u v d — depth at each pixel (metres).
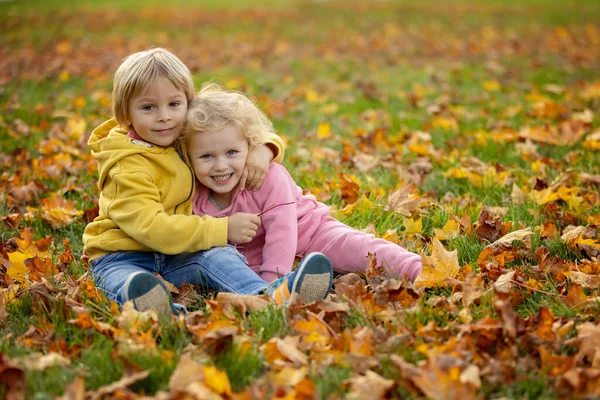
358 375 2.12
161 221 2.76
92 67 9.32
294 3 20.89
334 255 3.05
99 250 2.94
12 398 1.98
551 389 2.03
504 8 18.16
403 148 5.14
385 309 2.54
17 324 2.56
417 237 3.38
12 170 4.68
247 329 2.45
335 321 2.48
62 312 2.56
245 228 2.83
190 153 2.93
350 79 8.63
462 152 4.96
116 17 16.16
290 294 2.56
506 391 2.03
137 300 2.45
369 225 3.44
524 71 8.81
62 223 3.75
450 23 15.15
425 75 8.67
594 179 4.09
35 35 12.53
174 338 2.41
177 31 13.91
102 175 2.88
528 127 5.36
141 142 2.89
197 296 2.81
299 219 3.09
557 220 3.56
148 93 2.79
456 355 2.17
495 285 2.69
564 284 2.78
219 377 2.00
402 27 14.60
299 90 7.65
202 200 3.04
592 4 18.27
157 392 2.04
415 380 1.98
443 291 2.77
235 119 2.87
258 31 14.19
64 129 5.77
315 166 4.70
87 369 2.16
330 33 13.83
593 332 2.29
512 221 3.49
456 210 3.78
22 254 3.04
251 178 2.98
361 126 6.02
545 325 2.36
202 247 2.79
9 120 6.14
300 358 2.19
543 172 4.37
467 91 7.51
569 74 8.45
